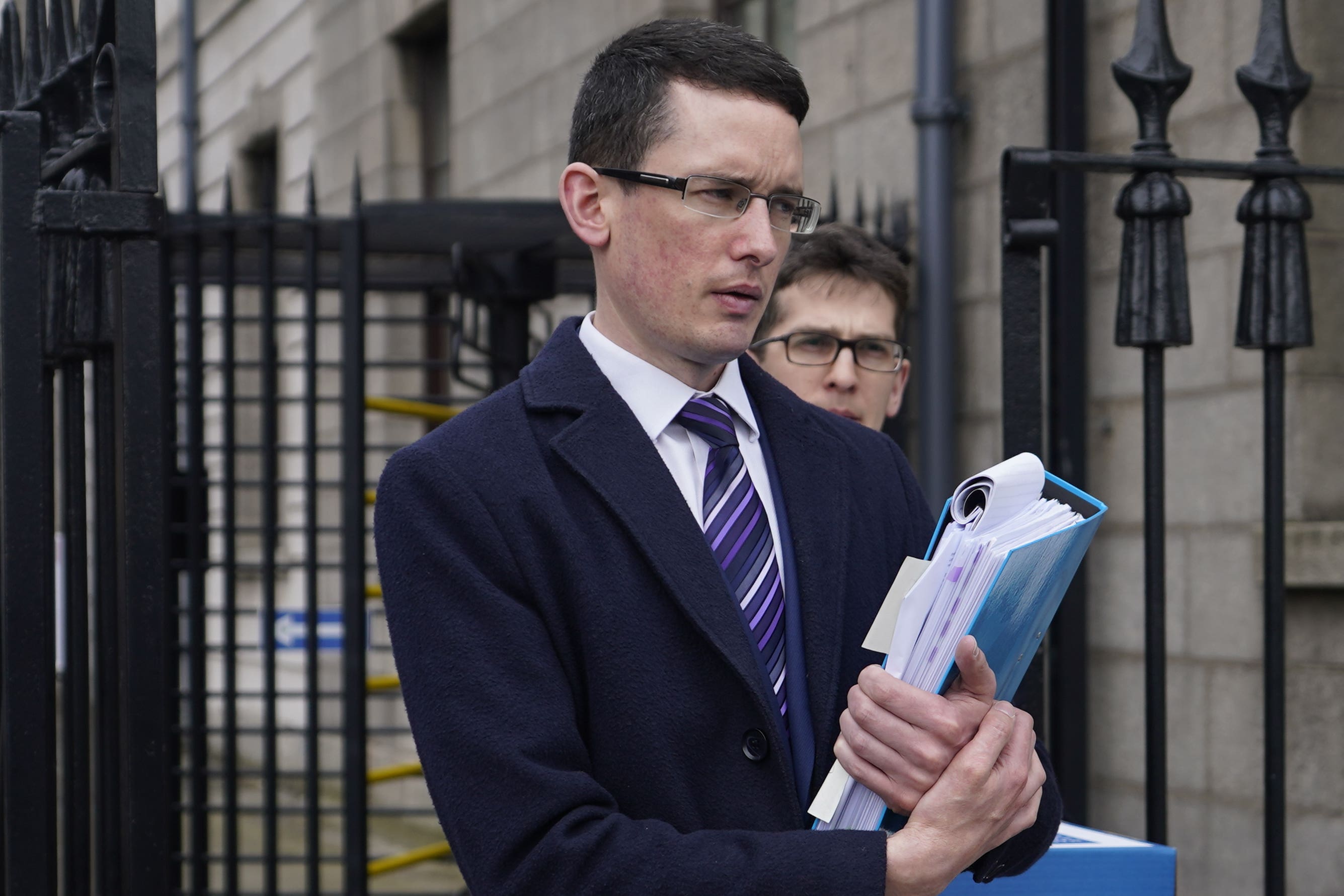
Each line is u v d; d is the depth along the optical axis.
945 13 4.23
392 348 7.67
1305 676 3.28
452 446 1.45
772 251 1.42
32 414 1.82
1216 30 3.50
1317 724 3.26
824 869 1.27
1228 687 3.45
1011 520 1.38
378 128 7.89
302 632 5.94
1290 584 3.23
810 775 1.43
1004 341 2.01
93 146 1.87
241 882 6.27
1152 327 2.04
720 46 1.44
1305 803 3.27
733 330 1.44
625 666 1.39
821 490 1.56
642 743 1.37
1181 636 3.58
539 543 1.41
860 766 1.34
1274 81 2.08
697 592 1.41
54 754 1.86
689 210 1.41
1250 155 3.40
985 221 4.18
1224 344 3.46
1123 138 3.78
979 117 4.22
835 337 2.42
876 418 2.49
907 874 1.28
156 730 1.81
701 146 1.41
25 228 1.82
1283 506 2.10
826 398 2.43
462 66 7.31
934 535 1.43
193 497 4.07
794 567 1.52
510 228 4.43
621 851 1.27
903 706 1.31
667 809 1.37
